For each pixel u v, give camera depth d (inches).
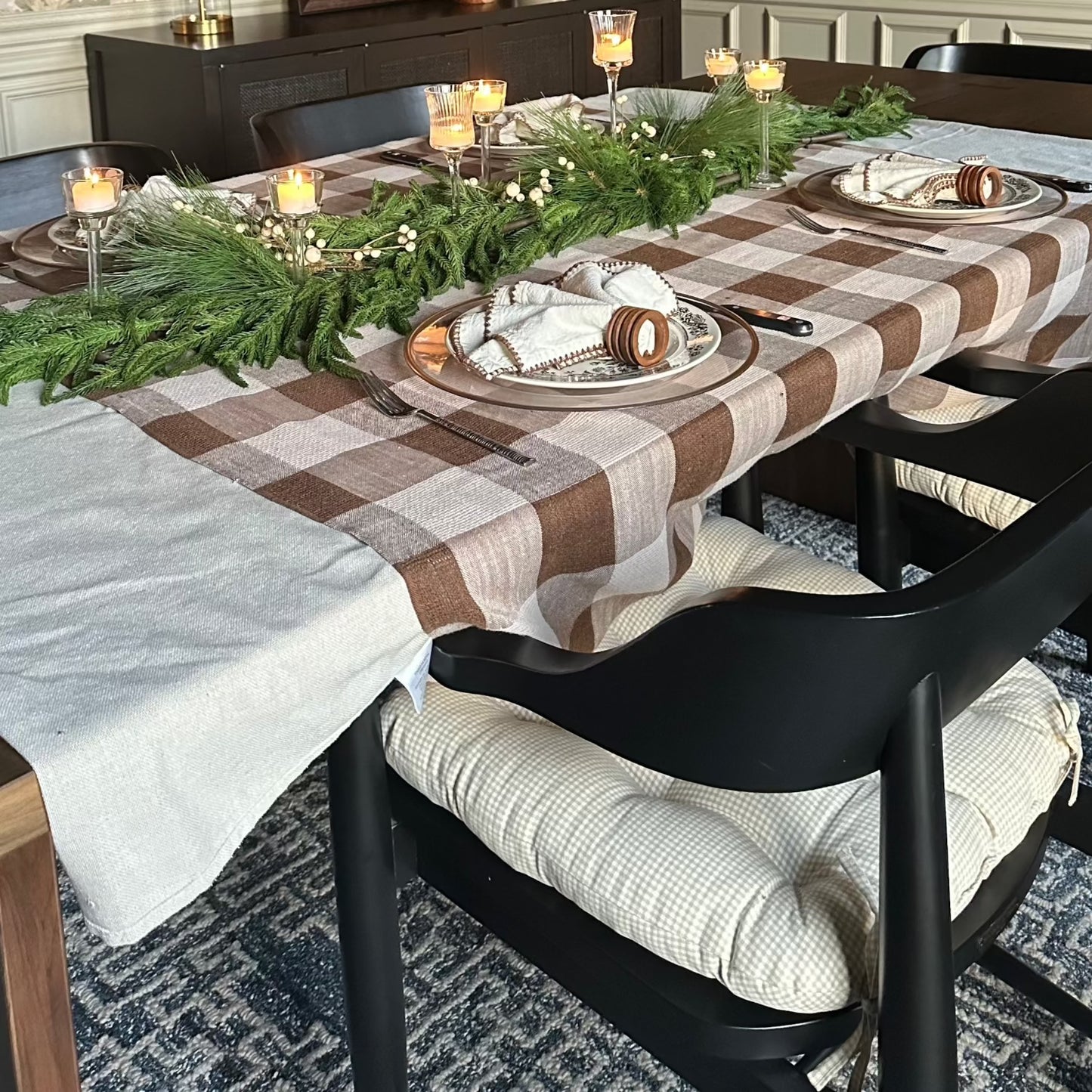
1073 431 46.2
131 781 29.5
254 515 37.1
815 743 30.8
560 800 39.5
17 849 28.2
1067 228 59.8
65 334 46.8
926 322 50.9
